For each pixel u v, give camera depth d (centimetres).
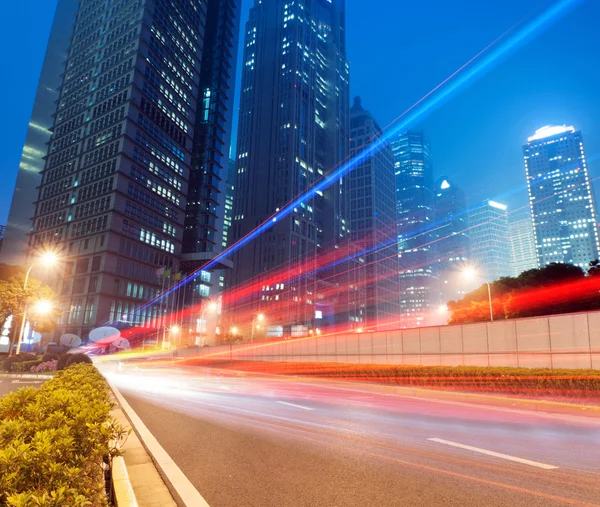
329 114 19550
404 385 2556
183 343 10594
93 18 11588
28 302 5353
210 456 759
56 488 323
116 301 8956
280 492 555
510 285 5688
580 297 4909
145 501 489
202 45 12481
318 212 18025
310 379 3397
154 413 1353
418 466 686
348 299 17738
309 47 19150
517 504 512
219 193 12525
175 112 11094
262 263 15925
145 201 9875
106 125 9888
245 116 18525
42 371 3500
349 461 720
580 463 707
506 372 2012
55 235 10038
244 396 1972
